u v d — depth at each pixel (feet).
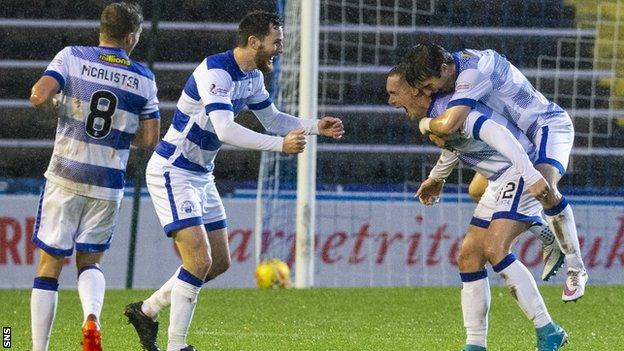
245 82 58.75
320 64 136.67
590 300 92.94
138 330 60.39
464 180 130.93
